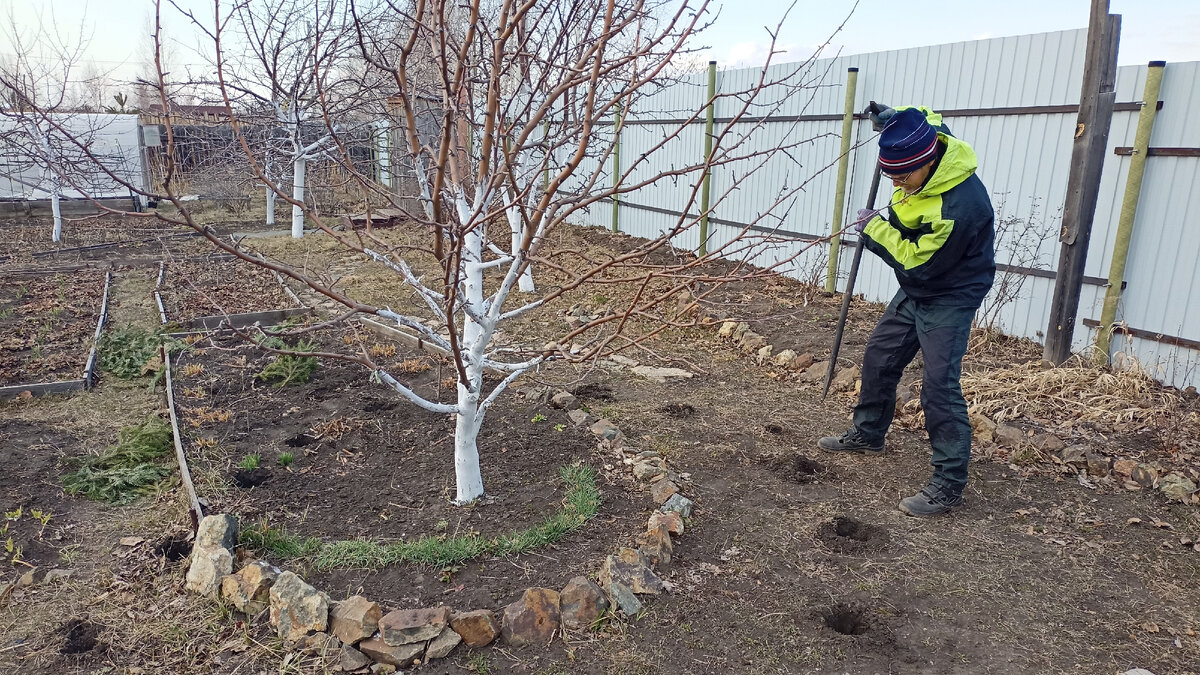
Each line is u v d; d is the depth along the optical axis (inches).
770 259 370.3
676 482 160.2
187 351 253.1
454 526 142.7
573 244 467.2
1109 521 148.6
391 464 170.2
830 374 193.6
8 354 256.1
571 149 351.3
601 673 106.6
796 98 342.3
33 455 179.5
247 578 118.9
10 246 472.4
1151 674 104.4
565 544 136.7
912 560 134.7
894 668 107.3
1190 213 205.0
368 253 129.6
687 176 425.1
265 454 176.1
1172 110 206.1
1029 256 252.5
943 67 276.1
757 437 188.4
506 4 101.0
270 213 584.7
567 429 188.1
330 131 128.0
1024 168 252.2
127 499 158.4
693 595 123.3
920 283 147.3
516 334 284.2
